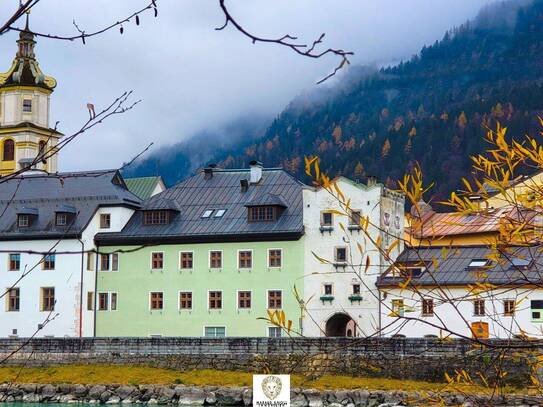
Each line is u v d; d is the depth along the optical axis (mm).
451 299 10953
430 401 12141
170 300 92938
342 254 86688
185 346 79938
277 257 89812
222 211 94500
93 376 78562
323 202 88125
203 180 99438
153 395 75188
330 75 7379
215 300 91625
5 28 6977
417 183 10281
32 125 130125
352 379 71750
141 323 93500
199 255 92625
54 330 93250
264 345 77375
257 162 97000
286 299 88812
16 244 95312
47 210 96812
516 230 10492
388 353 72500
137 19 7492
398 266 10945
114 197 96312
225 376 76562
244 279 90750
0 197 99312
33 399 76375
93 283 95062
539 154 10281
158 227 95062
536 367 11531
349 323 92625
